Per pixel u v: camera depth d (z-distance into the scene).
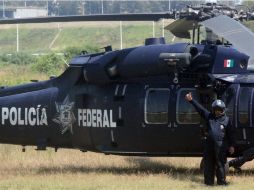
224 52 52.84
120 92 55.41
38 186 49.09
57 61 187.38
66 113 58.59
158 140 54.22
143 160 64.38
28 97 60.66
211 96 52.25
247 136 51.50
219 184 48.22
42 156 67.62
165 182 49.62
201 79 52.38
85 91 57.62
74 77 58.44
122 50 55.66
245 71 52.88
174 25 55.16
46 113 59.59
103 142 56.97
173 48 52.25
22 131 61.03
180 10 52.03
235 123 51.59
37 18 55.31
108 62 55.56
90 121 57.09
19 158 66.31
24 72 183.25
